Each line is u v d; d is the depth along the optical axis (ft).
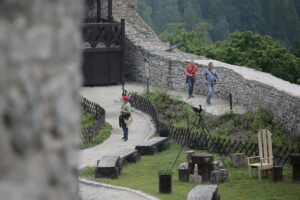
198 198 90.22
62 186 14.57
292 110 140.67
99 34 195.42
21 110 14.25
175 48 198.59
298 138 136.67
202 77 173.27
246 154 126.00
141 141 141.69
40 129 14.40
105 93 186.80
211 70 163.84
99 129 147.33
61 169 14.58
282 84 152.25
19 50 14.28
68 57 14.73
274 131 141.59
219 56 235.61
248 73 163.94
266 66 232.53
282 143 132.16
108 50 195.83
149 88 189.26
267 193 104.73
